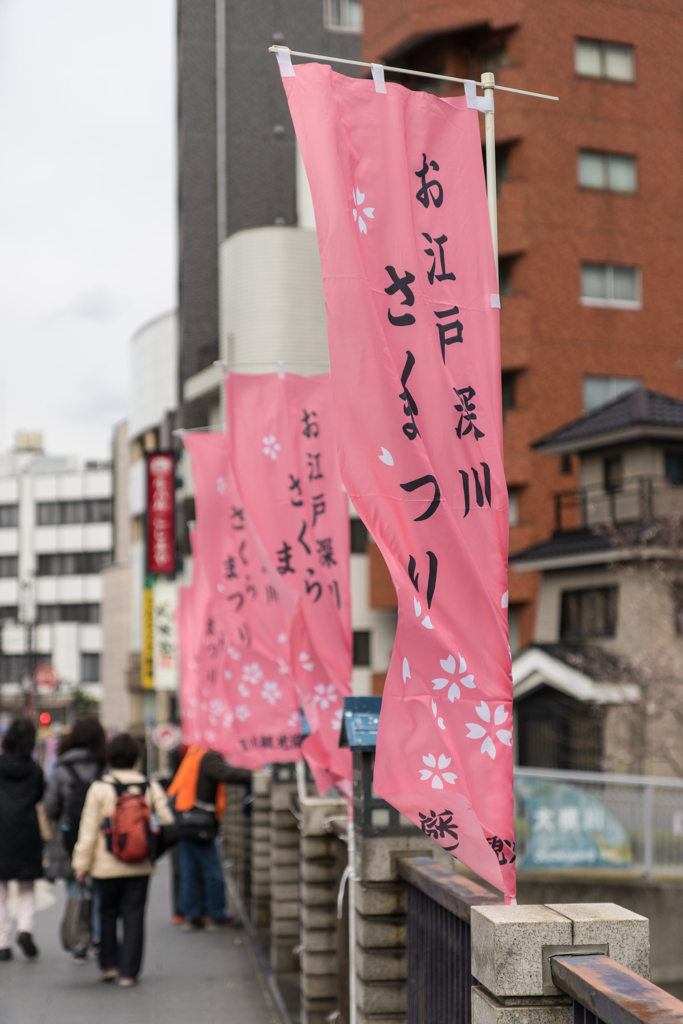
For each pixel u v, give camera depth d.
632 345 30.95
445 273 4.58
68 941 9.94
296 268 33.97
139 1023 7.62
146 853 8.93
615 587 25.00
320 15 40.28
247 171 39.69
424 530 4.30
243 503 7.61
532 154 30.02
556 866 14.89
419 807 4.12
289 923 9.52
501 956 3.18
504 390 30.95
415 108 4.69
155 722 46.72
